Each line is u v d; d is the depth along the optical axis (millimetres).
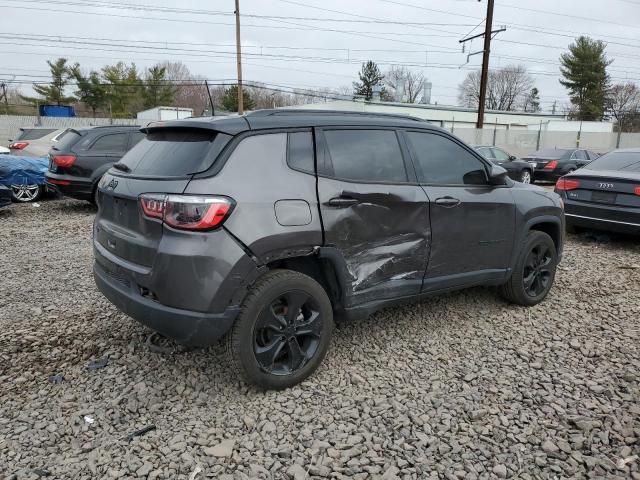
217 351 3676
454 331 4184
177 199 2785
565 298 5062
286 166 3107
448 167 4012
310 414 2961
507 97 77188
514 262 4504
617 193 7133
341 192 3258
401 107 36594
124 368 3445
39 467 2480
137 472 2449
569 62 59688
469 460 2598
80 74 47875
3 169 10414
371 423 2889
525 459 2623
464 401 3123
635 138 34438
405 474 2488
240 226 2844
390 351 3797
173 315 2828
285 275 3078
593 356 3771
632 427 2883
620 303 4926
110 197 3389
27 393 3127
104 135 9531
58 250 6672
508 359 3705
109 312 4410
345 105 35094
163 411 2975
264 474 2463
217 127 3000
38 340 3834
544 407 3072
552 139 32812
